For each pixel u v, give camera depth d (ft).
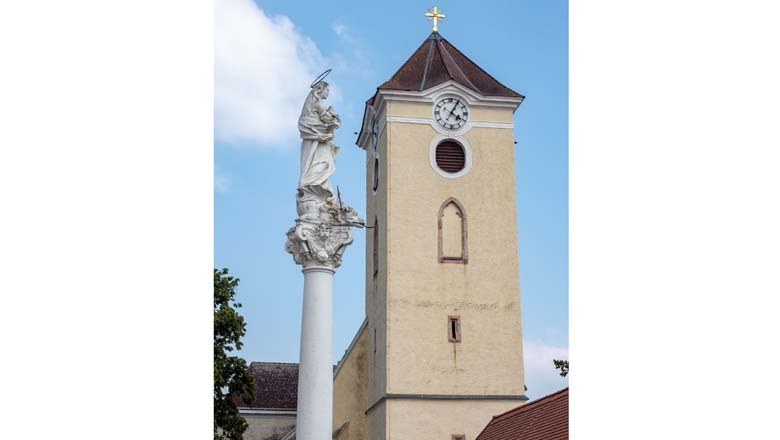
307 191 63.57
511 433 103.55
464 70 145.59
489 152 138.82
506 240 135.85
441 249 134.21
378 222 142.20
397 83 140.46
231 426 120.26
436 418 127.75
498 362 131.23
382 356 132.36
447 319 131.75
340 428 141.79
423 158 137.18
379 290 137.90
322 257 62.13
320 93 64.59
